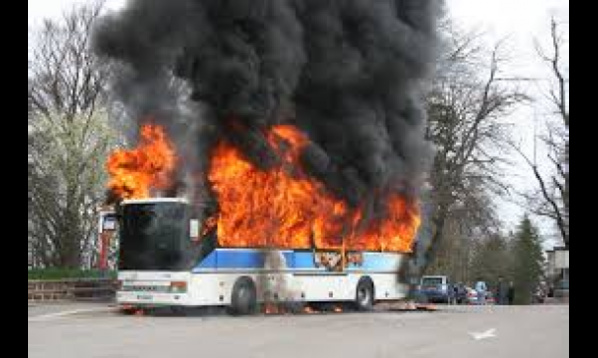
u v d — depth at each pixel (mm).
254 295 23203
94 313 23094
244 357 12898
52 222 43375
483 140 42938
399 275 28328
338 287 25688
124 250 22438
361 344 15172
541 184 46000
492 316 24328
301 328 18484
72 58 47375
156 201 22203
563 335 17875
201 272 21891
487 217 43344
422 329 18922
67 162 43188
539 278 75375
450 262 68500
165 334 16594
